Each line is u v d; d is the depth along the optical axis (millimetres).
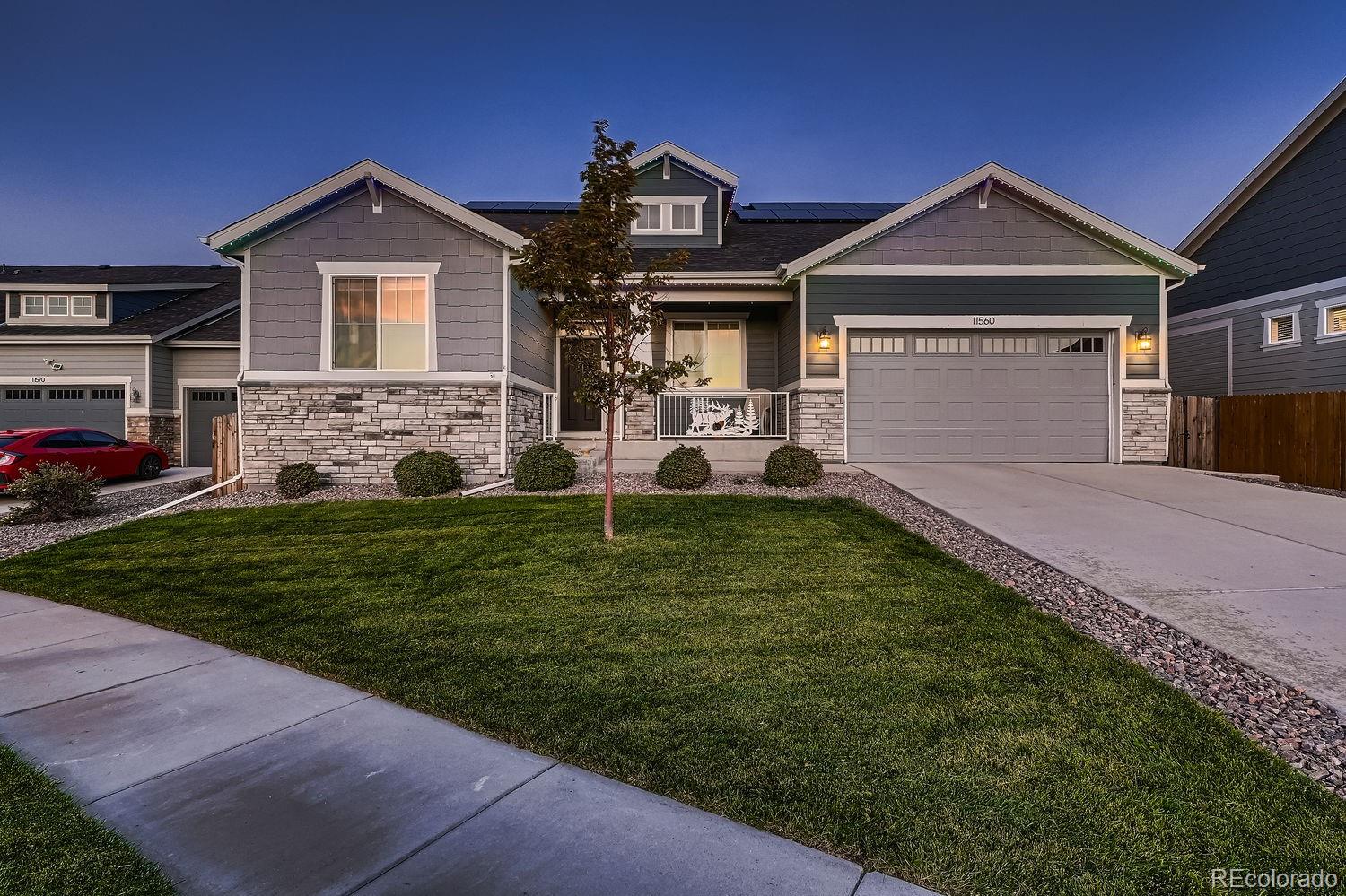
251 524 7559
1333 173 12359
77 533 7770
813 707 3119
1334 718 3057
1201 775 2553
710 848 2127
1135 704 3139
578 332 6492
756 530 6781
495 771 2607
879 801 2379
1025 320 11734
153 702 3268
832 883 1963
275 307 10312
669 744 2793
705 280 11914
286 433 10336
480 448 10453
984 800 2381
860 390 11898
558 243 6016
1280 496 8547
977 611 4473
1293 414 10508
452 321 10484
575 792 2459
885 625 4211
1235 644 3912
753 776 2545
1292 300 13102
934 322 11734
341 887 1931
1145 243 11422
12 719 3076
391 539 6695
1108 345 11914
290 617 4527
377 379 10375
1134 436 11664
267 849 2115
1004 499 8367
